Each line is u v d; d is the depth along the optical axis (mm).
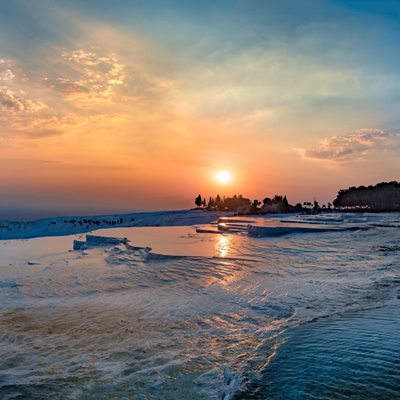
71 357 5629
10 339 6816
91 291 11234
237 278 11242
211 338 6156
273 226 23219
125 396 4109
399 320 5457
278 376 3865
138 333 6797
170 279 12062
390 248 15219
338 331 5121
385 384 3447
